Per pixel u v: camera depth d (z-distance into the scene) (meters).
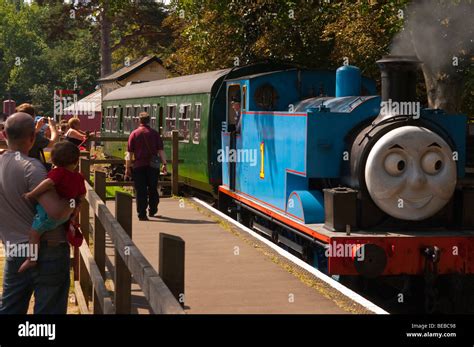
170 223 12.41
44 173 5.12
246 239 10.76
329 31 19.84
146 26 55.41
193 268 8.86
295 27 20.92
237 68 14.53
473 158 10.50
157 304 3.65
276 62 14.75
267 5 20.52
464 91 17.30
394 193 8.47
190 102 16.66
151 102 20.73
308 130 9.05
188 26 24.91
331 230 8.62
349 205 8.56
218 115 15.18
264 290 7.76
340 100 9.83
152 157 12.80
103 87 49.53
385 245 8.27
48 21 54.03
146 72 44.22
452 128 9.05
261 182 11.38
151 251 9.90
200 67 24.62
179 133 17.59
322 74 12.05
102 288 5.79
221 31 22.67
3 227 5.15
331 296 7.48
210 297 7.46
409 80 8.69
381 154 8.44
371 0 15.59
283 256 9.46
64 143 5.14
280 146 10.30
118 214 6.17
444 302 8.62
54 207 5.00
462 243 8.42
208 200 16.56
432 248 8.24
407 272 8.31
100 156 31.69
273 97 11.96
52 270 5.16
